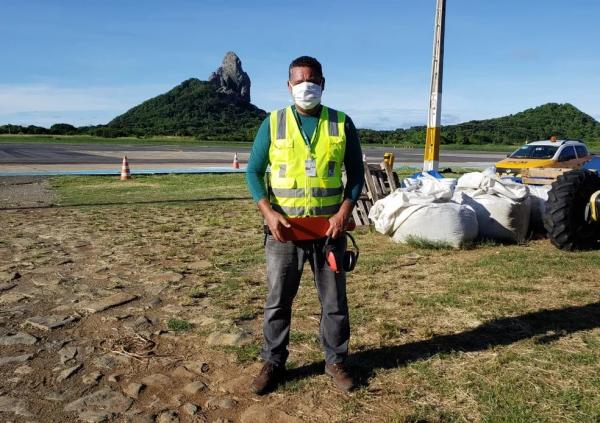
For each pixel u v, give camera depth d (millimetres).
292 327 4309
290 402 3168
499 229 7352
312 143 3129
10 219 9953
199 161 28156
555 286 5273
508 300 4848
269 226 3080
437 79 11992
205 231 8781
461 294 5051
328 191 3156
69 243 7750
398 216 7270
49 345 4027
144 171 21250
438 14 11781
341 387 3279
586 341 3900
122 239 8055
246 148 45906
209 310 4801
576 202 6727
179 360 3770
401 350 3816
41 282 5695
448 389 3242
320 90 3043
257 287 5496
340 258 3166
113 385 3414
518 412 2965
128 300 5090
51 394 3291
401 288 5285
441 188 7371
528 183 8984
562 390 3197
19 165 23656
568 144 16750
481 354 3713
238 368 3633
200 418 3021
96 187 16188
